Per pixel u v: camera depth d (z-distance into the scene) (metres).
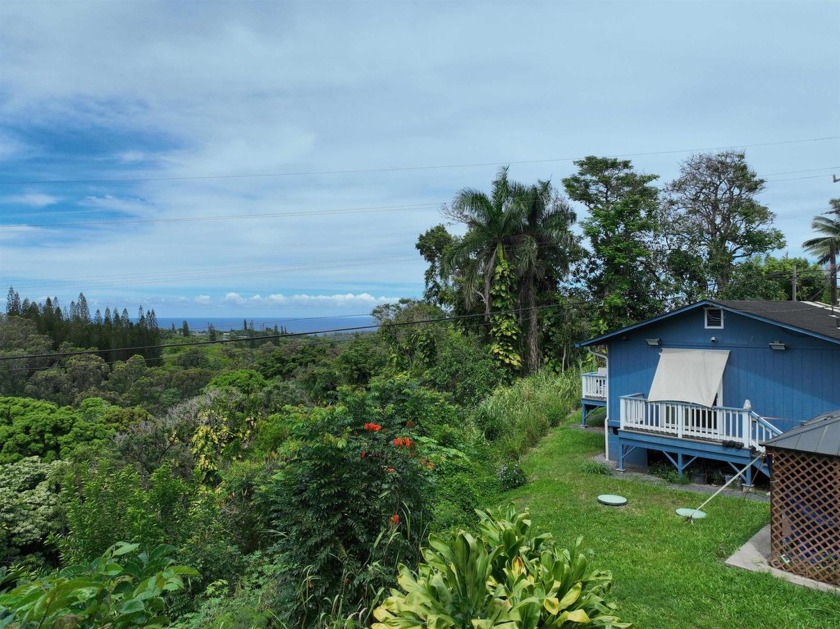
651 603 6.45
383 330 26.28
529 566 3.88
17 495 11.61
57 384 32.84
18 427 15.92
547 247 25.36
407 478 5.63
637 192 28.53
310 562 5.29
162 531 7.41
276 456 10.77
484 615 3.25
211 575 7.08
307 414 6.07
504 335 23.61
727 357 11.95
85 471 10.97
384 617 3.55
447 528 6.25
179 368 39.38
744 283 27.78
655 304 25.75
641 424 12.70
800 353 11.01
